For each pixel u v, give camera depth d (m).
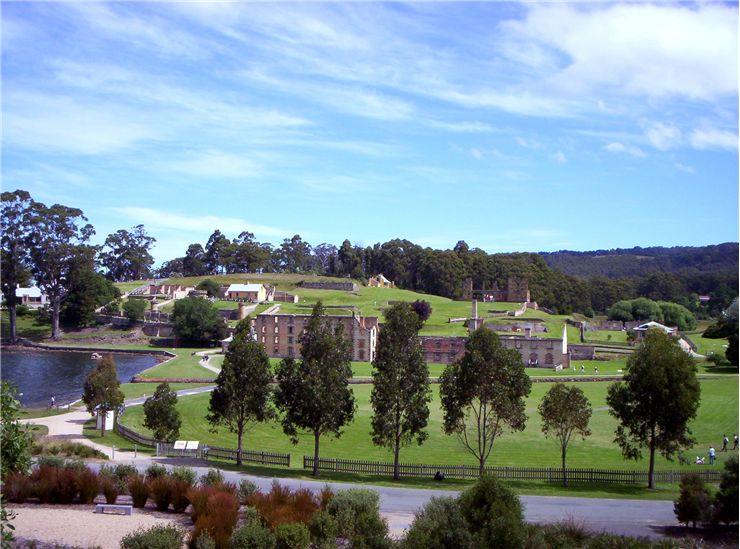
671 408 58.78
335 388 60.16
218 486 40.66
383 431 60.59
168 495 39.34
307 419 59.75
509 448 75.69
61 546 30.36
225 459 66.25
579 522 40.88
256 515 34.03
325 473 60.03
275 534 31.16
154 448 70.88
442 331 199.62
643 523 42.78
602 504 49.03
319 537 32.66
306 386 59.81
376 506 37.12
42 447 60.47
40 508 37.72
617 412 64.56
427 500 47.88
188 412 94.75
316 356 61.88
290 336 183.62
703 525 41.59
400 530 37.84
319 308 63.00
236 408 64.62
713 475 60.09
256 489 41.78
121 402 81.75
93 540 31.80
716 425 89.50
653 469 61.38
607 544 34.81
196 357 174.12
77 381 144.62
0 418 29.83
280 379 63.56
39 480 40.31
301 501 36.72
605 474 60.53
